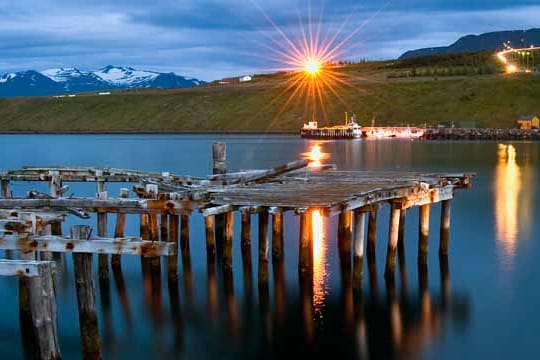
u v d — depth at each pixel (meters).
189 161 94.88
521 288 27.31
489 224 40.53
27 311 22.56
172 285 27.64
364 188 28.42
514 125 172.88
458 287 27.50
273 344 21.81
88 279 18.73
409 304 25.42
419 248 30.31
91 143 155.38
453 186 31.83
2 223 21.22
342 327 23.17
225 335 22.58
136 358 20.89
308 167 39.75
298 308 24.88
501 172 71.31
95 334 18.77
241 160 96.75
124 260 31.81
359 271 25.80
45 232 24.95
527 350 21.39
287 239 36.25
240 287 27.31
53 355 16.97
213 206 25.16
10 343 21.47
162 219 32.47
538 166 78.62
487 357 20.89
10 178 38.16
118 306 25.45
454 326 23.30
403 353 21.19
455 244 34.97
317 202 24.02
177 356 21.02
